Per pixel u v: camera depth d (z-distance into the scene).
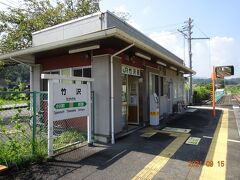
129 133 8.53
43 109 7.71
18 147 5.00
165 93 13.91
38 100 7.84
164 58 9.97
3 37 18.30
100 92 7.64
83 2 21.55
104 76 7.59
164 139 7.64
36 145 5.31
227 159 5.60
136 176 4.51
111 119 7.30
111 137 7.23
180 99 18.42
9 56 9.12
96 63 7.80
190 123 11.11
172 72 15.78
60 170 4.76
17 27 18.69
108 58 7.54
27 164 4.95
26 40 18.70
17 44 18.25
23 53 8.51
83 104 6.40
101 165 5.08
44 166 4.96
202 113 15.36
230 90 91.88
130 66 9.23
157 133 8.62
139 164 5.18
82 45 7.22
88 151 6.12
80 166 5.00
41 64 9.95
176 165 5.14
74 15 20.28
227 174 4.66
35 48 7.97
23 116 5.49
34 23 18.34
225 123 11.15
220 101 29.95
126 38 6.29
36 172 4.63
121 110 8.25
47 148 5.55
